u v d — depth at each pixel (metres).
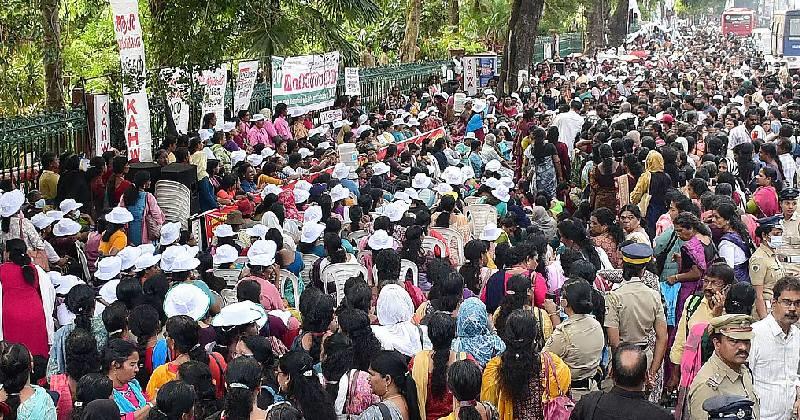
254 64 19.92
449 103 29.03
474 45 42.38
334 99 22.91
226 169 16.05
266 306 8.93
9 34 17.05
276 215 12.29
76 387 6.41
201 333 7.72
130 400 6.67
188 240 12.02
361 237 12.08
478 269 9.61
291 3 22.12
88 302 7.75
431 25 41.09
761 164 16.08
